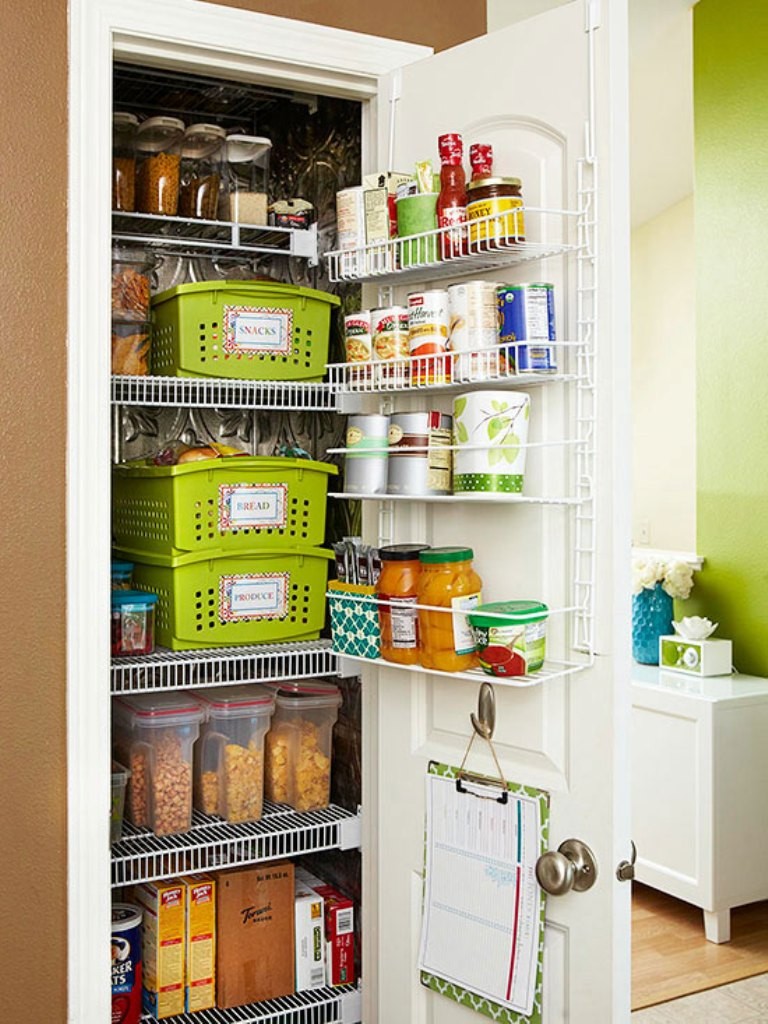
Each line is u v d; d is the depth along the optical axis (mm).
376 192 1772
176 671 1973
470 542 1812
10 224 1657
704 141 3762
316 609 2184
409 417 1720
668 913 3549
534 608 1590
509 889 1714
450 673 1641
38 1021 1697
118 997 1976
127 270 2076
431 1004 1896
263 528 2113
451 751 1849
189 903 2080
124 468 2178
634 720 3559
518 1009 1687
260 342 2121
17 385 1665
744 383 3654
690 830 3340
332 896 2232
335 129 2225
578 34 1604
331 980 2197
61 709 1707
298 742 2186
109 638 1741
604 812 1591
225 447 2129
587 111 1591
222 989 2105
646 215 4727
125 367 2074
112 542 2322
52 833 1703
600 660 1589
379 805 1992
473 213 1604
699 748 3297
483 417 1604
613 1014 1579
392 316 1751
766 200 3520
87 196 1703
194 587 2049
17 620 1674
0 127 1647
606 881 1588
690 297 4547
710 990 3010
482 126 1764
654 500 4801
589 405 1598
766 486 3582
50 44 1683
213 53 1843
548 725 1678
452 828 1814
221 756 2117
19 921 1684
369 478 1781
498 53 1732
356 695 2184
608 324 1554
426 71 1858
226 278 2467
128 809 2055
